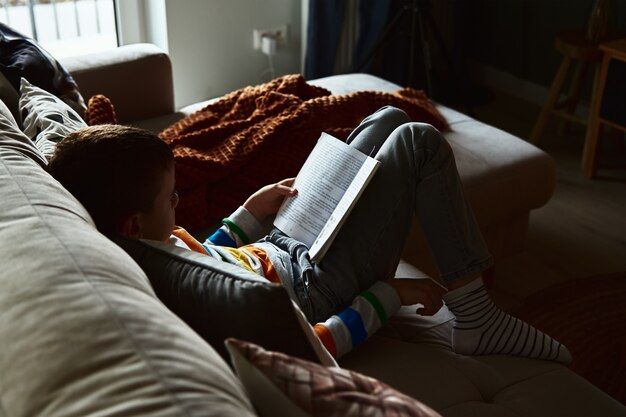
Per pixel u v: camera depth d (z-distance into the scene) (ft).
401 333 4.94
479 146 7.56
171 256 3.45
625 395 6.35
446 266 4.75
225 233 5.18
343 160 4.95
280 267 4.68
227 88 11.33
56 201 3.37
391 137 4.81
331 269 4.67
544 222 8.91
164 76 7.88
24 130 5.30
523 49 12.21
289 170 6.43
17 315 2.64
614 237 8.64
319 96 7.65
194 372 2.43
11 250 2.95
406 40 11.84
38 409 2.31
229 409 2.33
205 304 3.19
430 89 11.18
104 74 7.45
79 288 2.71
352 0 11.27
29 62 6.16
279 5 11.20
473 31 12.95
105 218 3.73
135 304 2.70
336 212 4.68
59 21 10.18
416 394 4.28
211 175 6.07
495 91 12.67
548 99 10.41
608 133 11.03
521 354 4.74
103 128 3.90
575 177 9.93
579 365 6.68
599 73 9.86
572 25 11.41
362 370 4.43
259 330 3.07
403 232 4.81
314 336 3.34
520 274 7.94
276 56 11.57
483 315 4.72
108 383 2.31
